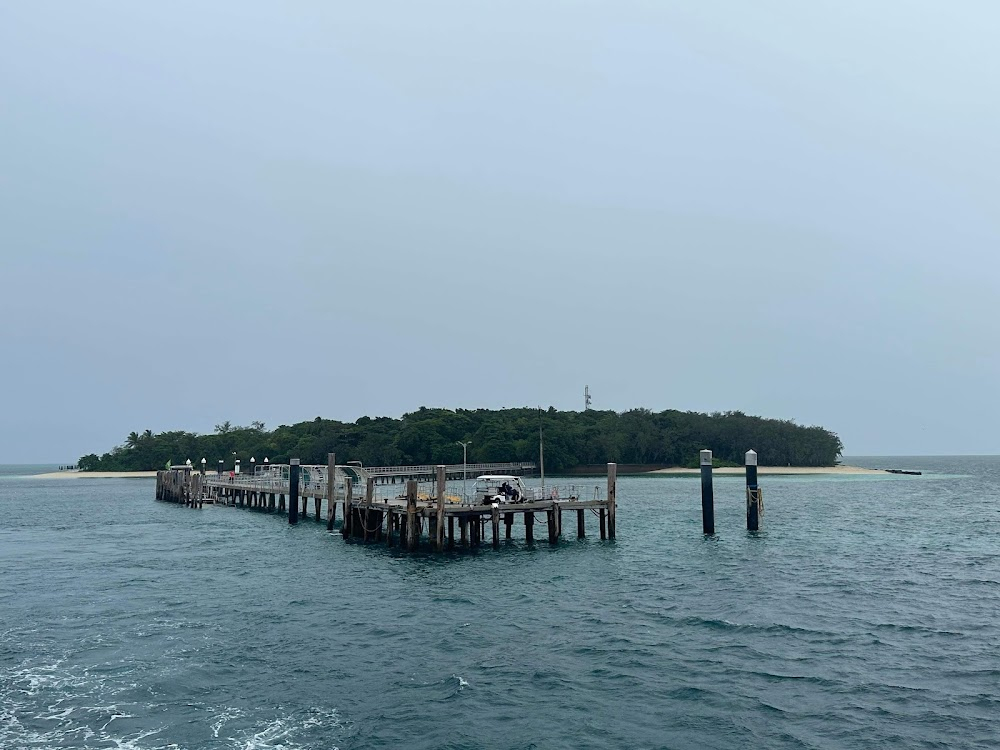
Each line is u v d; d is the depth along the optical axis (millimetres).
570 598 39875
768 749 21234
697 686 26109
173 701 24859
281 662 28875
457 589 42219
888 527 72938
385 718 23469
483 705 24500
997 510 93312
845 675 27172
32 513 97250
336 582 44438
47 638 32250
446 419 191875
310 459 184375
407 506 55031
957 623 34406
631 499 111250
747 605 38062
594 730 22609
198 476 99500
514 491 61406
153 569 49531
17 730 22609
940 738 21703
